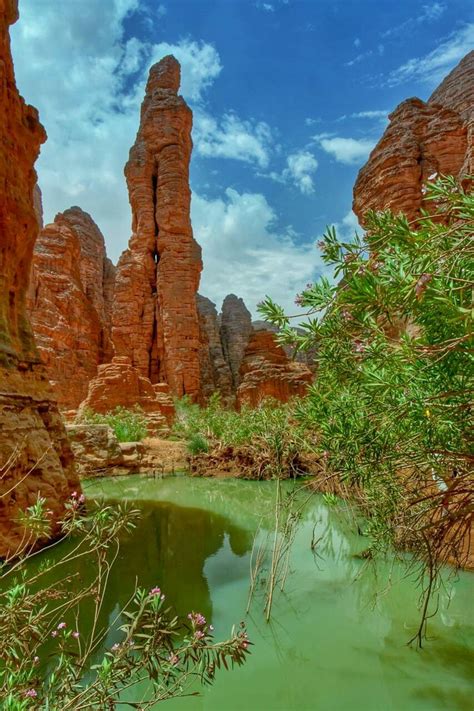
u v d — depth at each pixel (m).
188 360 35.34
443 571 5.86
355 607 5.22
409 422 3.34
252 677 3.82
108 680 2.33
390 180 17.02
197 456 17.25
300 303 3.24
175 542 7.88
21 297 9.03
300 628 4.72
